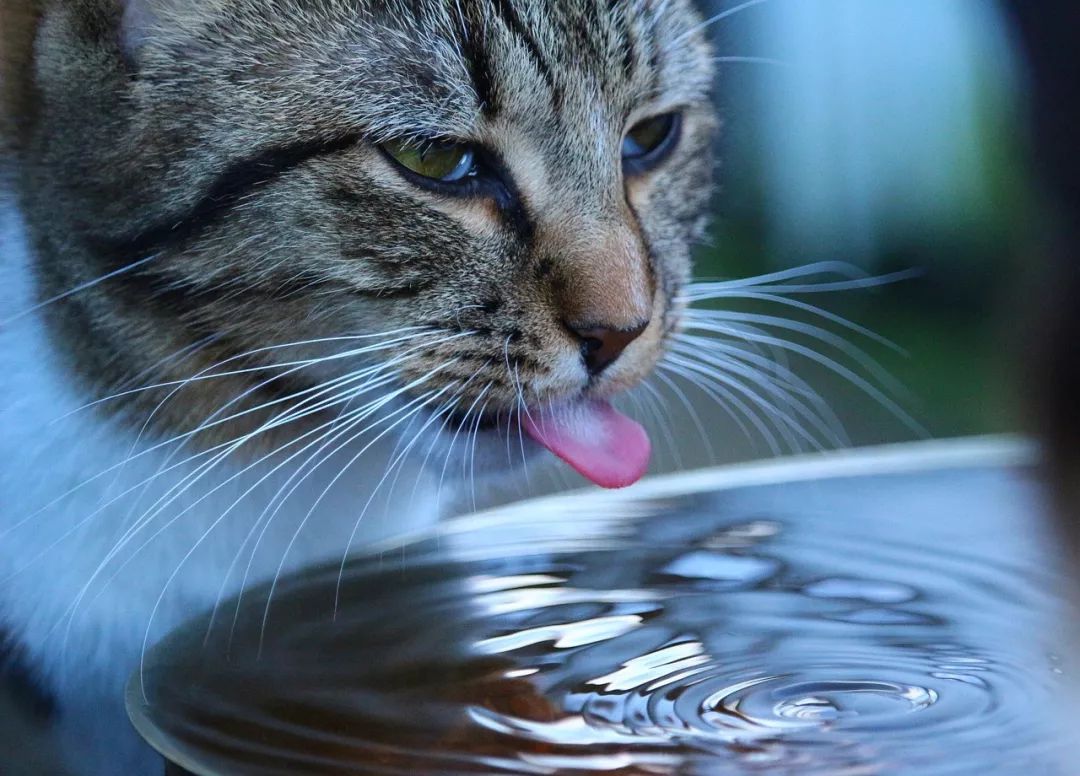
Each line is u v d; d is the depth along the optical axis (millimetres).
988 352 1222
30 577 735
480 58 713
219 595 746
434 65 710
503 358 718
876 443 1092
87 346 727
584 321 715
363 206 713
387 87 709
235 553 749
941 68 1356
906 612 697
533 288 717
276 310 718
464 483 750
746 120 1388
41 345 730
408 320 719
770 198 1418
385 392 726
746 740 648
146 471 733
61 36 717
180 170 711
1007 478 762
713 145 782
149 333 723
